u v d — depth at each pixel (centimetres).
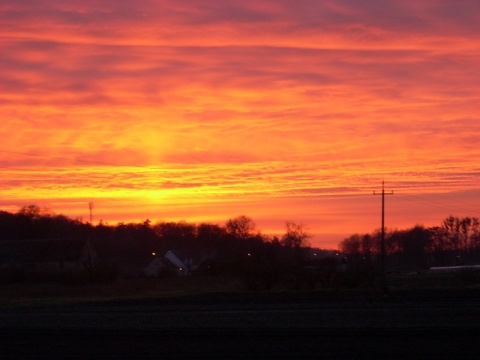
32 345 2466
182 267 13425
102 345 2444
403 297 4853
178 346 2381
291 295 5512
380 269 7319
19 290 6919
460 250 16062
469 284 7081
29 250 9788
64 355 2225
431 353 2161
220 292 6531
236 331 2769
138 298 5691
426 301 4384
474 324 2953
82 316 3722
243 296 5572
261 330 2795
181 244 15950
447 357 2088
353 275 7038
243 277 7025
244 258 7181
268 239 8694
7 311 4322
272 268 6962
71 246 9794
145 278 9394
